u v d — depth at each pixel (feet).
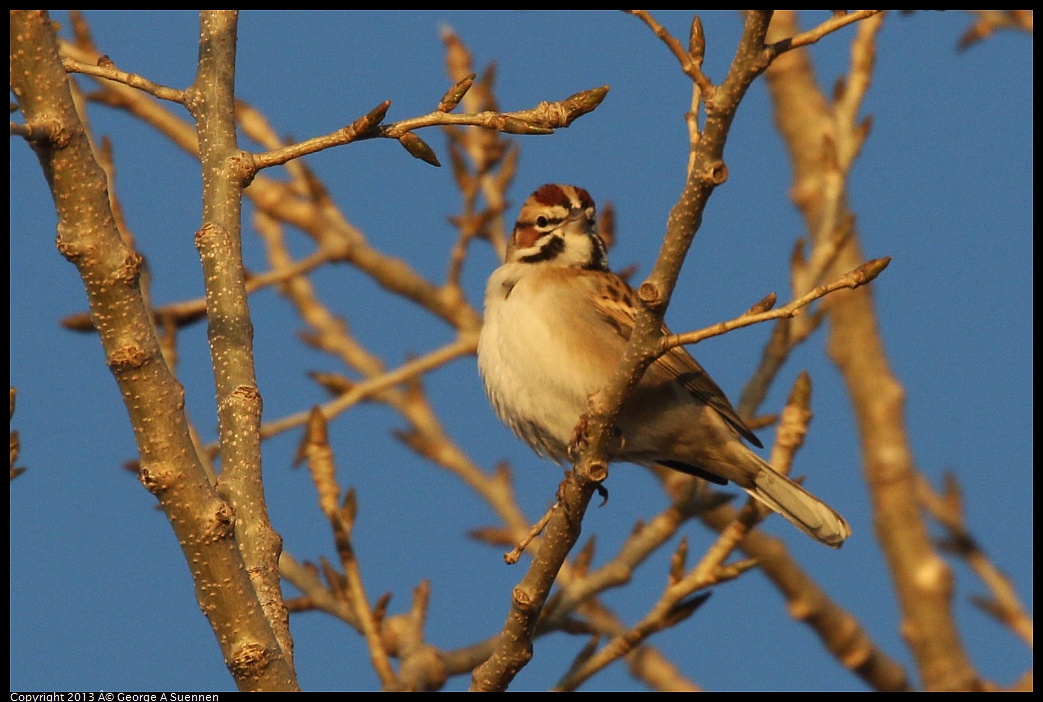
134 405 20.76
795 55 52.95
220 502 21.06
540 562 26.30
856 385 48.32
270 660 21.09
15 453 23.26
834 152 41.83
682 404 37.73
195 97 26.43
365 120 23.59
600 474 25.73
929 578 44.86
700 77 21.94
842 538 35.45
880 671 45.73
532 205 43.42
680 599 33.60
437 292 51.75
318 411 34.45
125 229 35.01
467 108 47.37
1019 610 37.96
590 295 38.68
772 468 36.29
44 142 20.36
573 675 33.76
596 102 22.74
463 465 48.49
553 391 38.09
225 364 24.75
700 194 22.70
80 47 49.96
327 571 34.63
